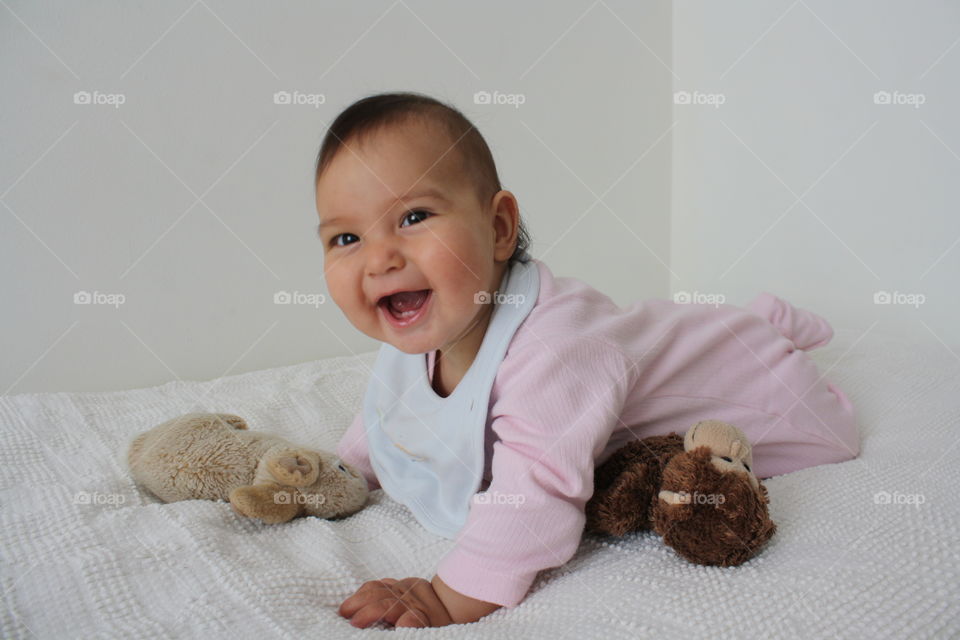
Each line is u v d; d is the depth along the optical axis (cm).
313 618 67
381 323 79
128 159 154
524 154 198
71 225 151
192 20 156
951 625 61
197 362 166
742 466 73
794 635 58
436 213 76
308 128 170
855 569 67
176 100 156
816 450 97
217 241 164
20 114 144
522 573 70
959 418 104
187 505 87
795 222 184
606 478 81
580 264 212
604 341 81
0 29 141
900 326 161
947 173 148
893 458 94
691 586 67
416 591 71
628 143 214
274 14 163
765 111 189
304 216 172
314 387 134
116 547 75
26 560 73
